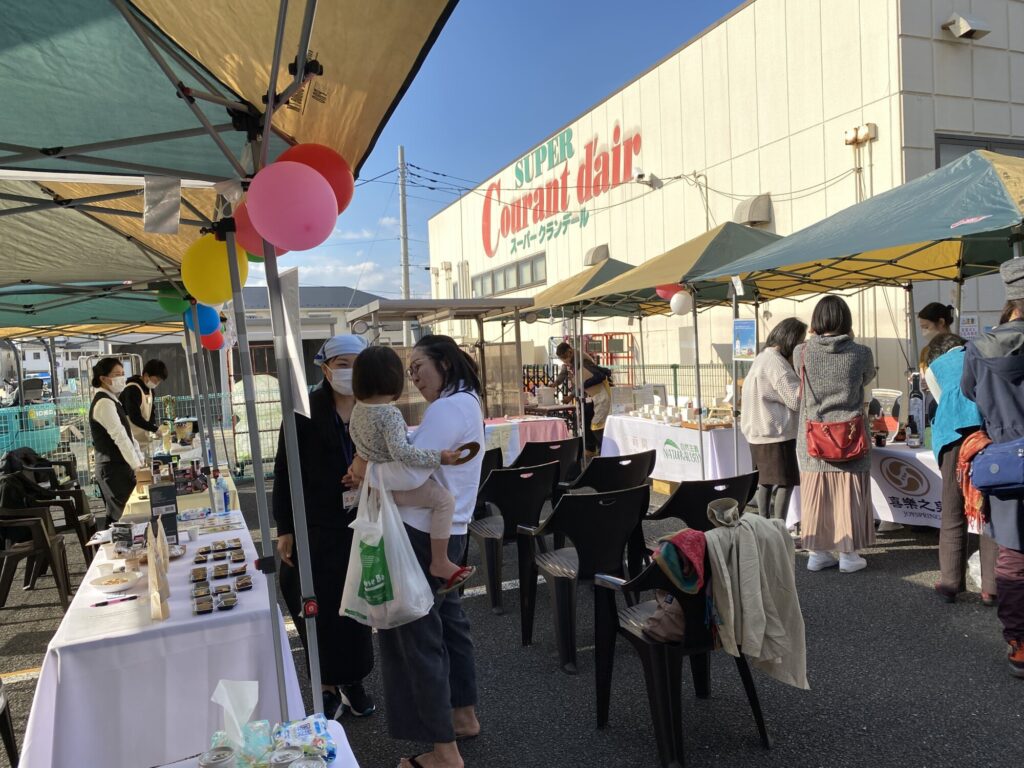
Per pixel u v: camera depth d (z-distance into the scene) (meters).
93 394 5.77
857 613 3.87
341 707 3.05
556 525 3.27
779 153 9.34
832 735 2.72
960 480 3.46
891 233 4.03
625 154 12.95
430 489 2.41
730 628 2.34
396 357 2.38
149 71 2.28
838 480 4.43
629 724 2.90
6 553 4.83
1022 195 3.62
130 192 3.05
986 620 3.69
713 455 6.23
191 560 2.94
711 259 6.05
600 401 8.85
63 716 2.05
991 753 2.54
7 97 2.32
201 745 2.19
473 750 2.76
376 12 2.01
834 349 4.31
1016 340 2.98
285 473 2.83
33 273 5.27
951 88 7.95
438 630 2.48
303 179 1.95
